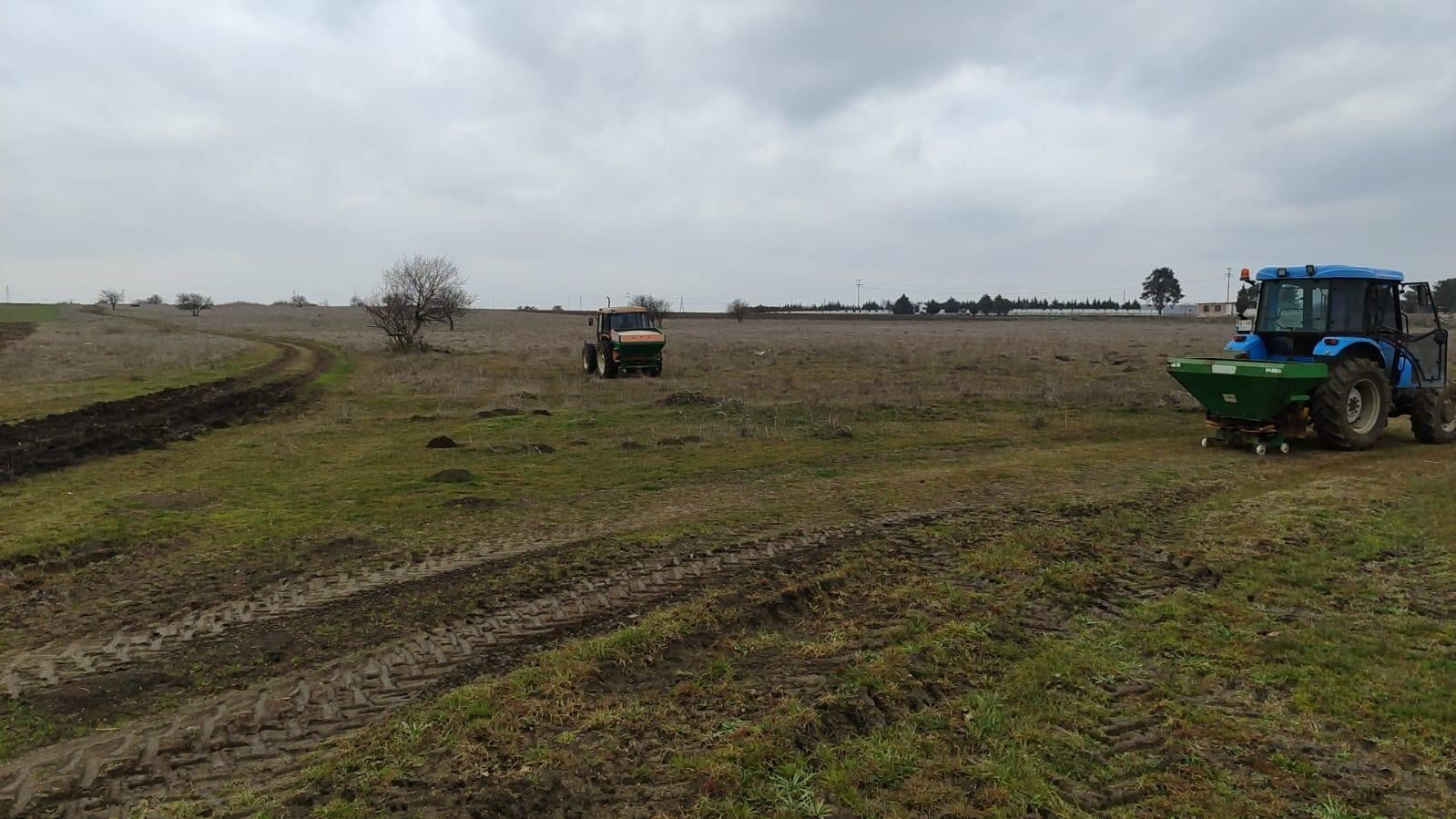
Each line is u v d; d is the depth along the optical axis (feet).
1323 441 34.78
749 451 36.81
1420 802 10.14
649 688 13.38
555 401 57.98
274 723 12.65
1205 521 22.94
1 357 88.84
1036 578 18.10
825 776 10.73
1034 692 12.96
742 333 175.11
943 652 14.32
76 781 11.10
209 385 68.49
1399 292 36.32
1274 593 17.25
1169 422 43.57
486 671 14.30
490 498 27.71
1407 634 15.08
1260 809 10.02
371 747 11.56
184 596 18.39
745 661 14.25
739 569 19.25
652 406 53.98
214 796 10.69
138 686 14.03
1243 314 39.14
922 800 10.22
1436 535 20.97
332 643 15.67
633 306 80.74
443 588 18.56
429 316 124.36
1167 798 10.27
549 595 17.94
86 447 37.58
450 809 10.05
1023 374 73.46
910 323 256.93
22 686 14.02
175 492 29.04
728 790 10.41
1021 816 9.87
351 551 21.56
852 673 13.42
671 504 26.48
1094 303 467.93
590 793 10.42
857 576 18.42
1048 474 29.81
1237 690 13.11
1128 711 12.46
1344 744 11.46
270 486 30.01
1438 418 35.78
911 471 31.17
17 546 21.98
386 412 52.65
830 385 63.26
